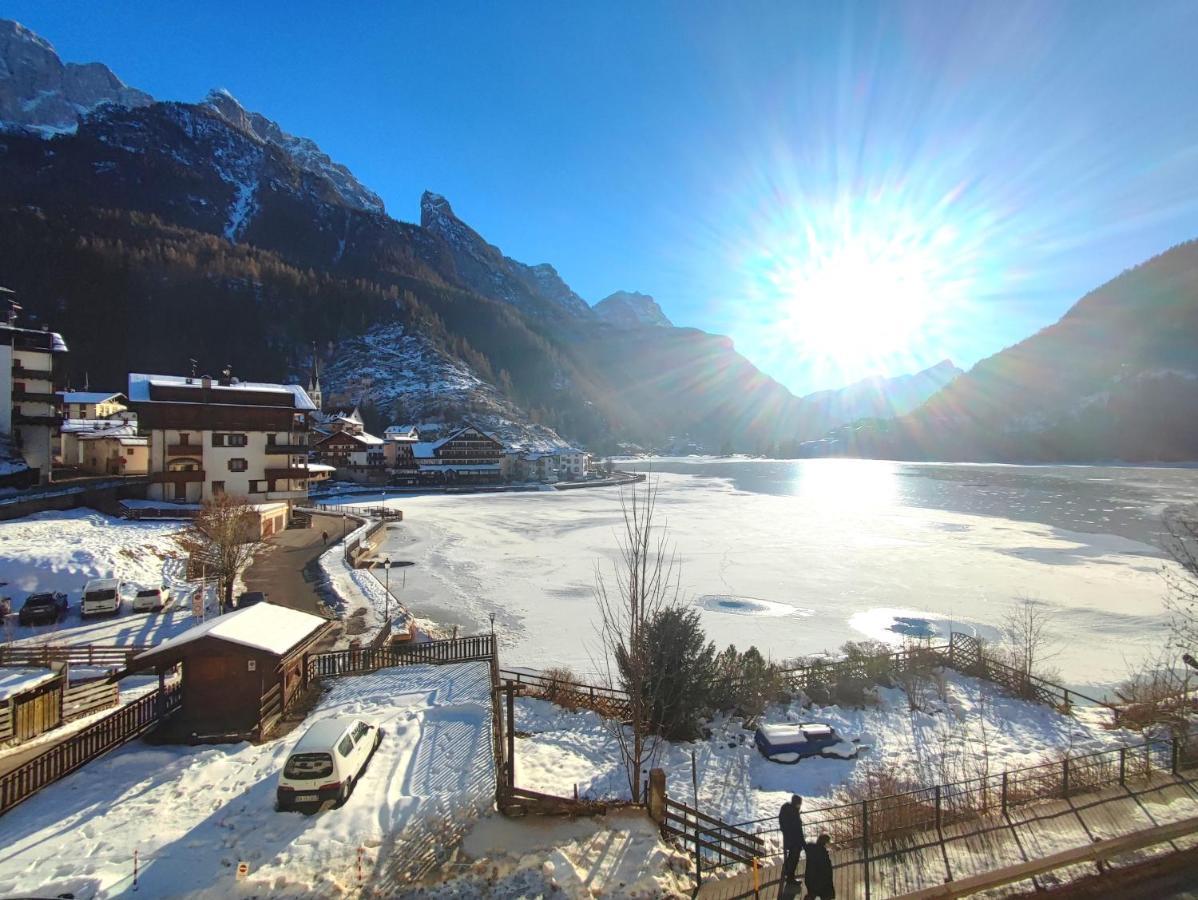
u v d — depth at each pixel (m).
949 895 9.91
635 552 17.58
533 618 36.81
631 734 19.31
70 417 86.75
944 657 27.62
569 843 11.71
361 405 191.62
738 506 97.69
